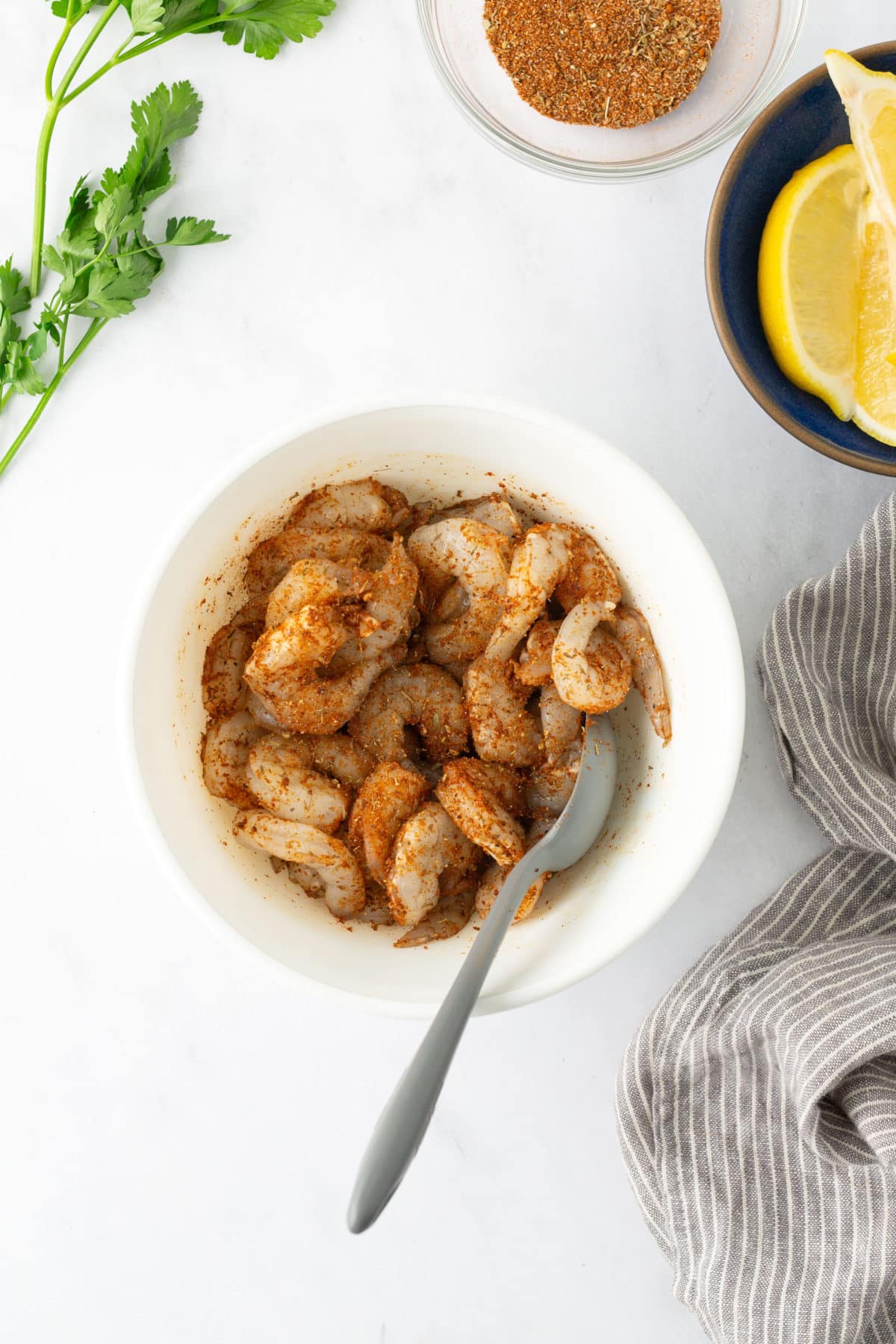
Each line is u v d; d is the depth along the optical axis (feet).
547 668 2.07
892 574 2.18
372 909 2.09
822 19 2.27
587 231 2.27
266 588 2.11
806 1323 2.13
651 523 2.00
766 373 2.16
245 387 2.28
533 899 2.05
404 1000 1.96
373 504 2.10
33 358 2.25
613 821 2.11
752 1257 2.16
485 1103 2.29
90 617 2.29
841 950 2.17
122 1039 2.30
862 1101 2.16
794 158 2.13
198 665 2.08
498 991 1.94
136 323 2.28
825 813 2.21
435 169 2.27
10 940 2.30
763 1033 2.18
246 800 2.08
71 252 2.22
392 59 2.27
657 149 2.25
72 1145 2.31
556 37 2.20
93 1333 2.31
